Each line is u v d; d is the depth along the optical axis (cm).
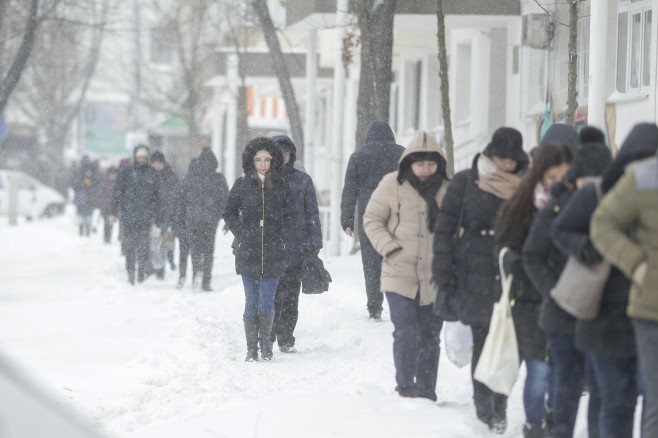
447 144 3853
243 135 8850
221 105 10825
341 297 3872
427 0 5106
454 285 1844
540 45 4541
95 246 7581
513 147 1794
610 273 1429
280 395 2159
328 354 2814
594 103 2867
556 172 1677
